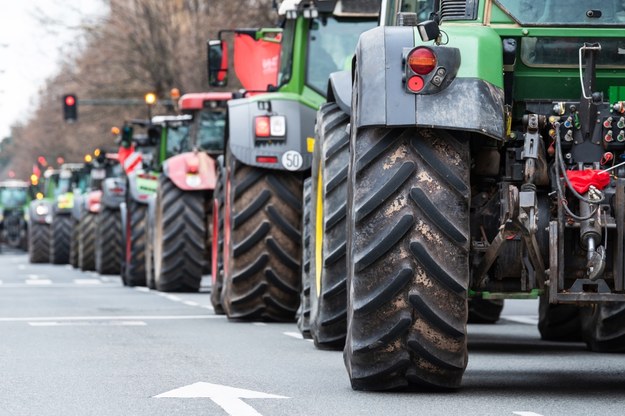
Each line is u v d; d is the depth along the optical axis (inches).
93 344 941.2
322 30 1220.5
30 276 2667.3
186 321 1202.0
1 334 1030.4
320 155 869.8
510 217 609.9
